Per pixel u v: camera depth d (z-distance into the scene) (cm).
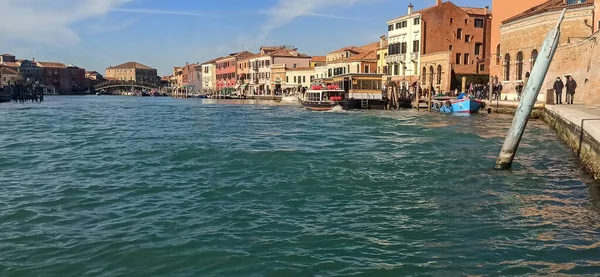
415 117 4012
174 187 1398
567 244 893
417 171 1608
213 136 2755
